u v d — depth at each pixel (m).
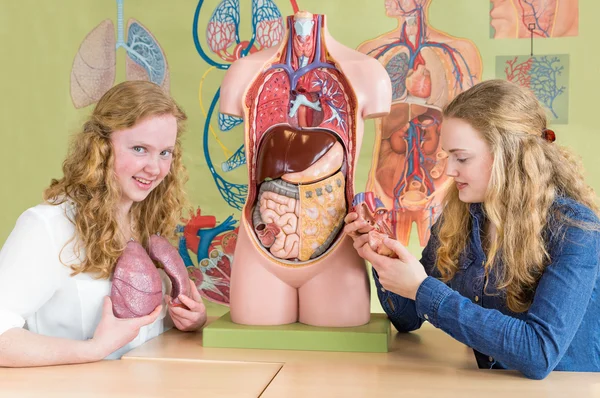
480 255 1.23
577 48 1.61
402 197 1.67
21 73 1.80
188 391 0.98
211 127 1.74
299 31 1.31
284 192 1.28
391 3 1.66
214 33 1.73
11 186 1.82
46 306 1.23
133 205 1.36
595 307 1.14
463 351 1.24
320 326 1.29
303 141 1.28
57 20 1.79
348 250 1.28
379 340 1.23
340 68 1.30
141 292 1.19
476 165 1.12
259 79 1.33
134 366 1.13
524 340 1.02
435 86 1.65
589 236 1.07
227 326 1.29
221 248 1.73
